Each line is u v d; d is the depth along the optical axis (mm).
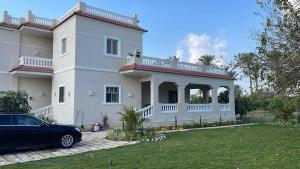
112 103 22484
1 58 22938
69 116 20812
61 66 22594
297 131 18062
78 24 21031
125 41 23953
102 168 8477
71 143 13023
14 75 23328
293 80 11266
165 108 23281
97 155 10711
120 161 9406
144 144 13508
